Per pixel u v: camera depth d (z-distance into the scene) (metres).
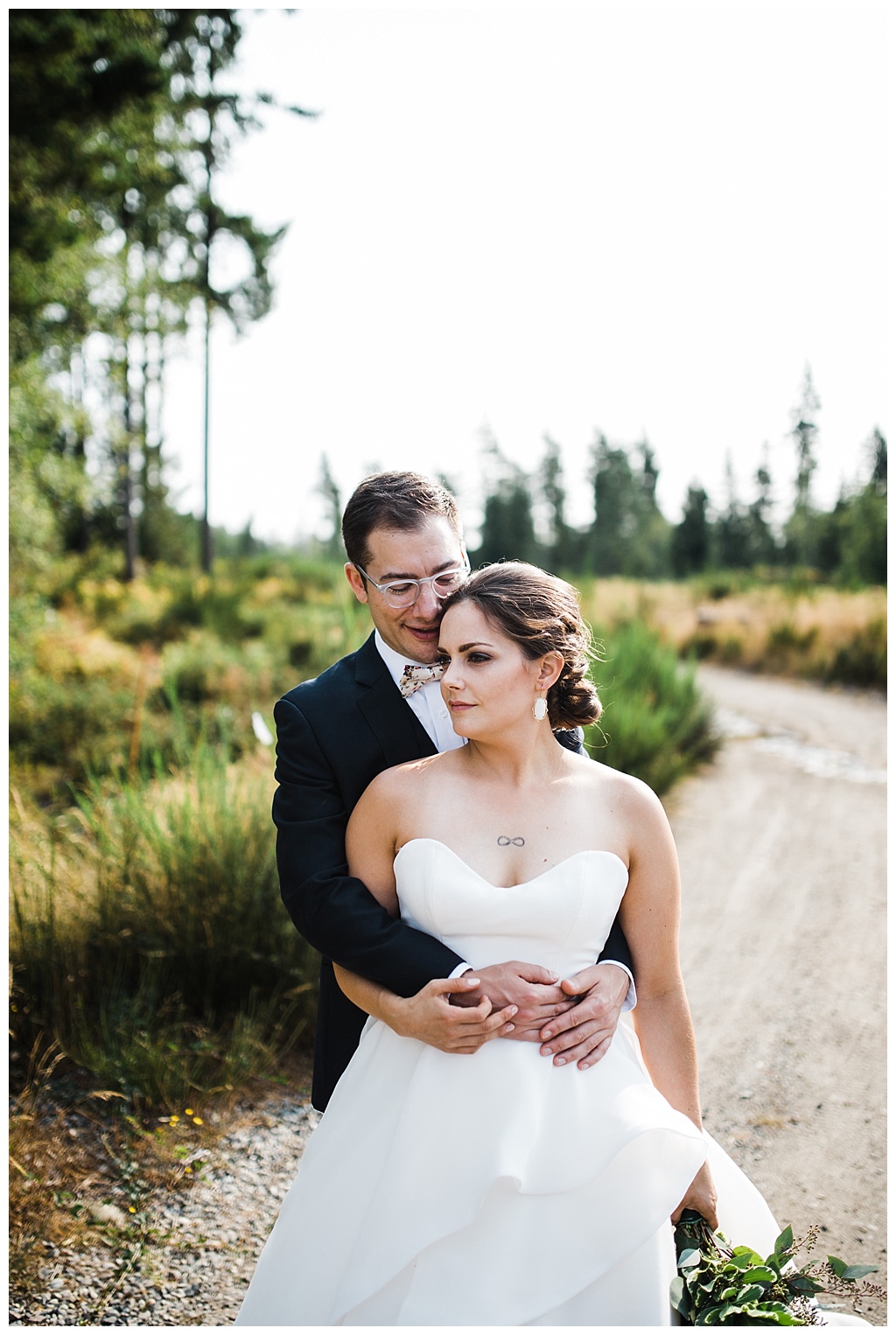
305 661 9.89
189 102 13.97
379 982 1.65
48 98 7.40
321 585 18.30
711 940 4.63
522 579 1.65
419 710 1.92
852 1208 2.61
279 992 3.51
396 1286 1.55
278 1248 1.75
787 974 4.24
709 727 8.88
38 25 6.96
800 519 33.38
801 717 10.53
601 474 49.81
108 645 11.05
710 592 20.36
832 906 5.05
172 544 30.44
